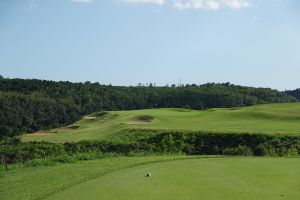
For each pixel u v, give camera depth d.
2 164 25.78
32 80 123.75
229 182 15.01
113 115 64.94
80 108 117.00
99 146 38.59
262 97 147.50
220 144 36.06
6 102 99.00
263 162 19.52
